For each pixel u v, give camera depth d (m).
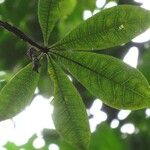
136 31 0.46
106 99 0.48
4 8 0.93
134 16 0.45
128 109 0.48
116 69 0.47
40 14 0.47
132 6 0.45
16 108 0.49
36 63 0.46
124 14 0.45
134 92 0.47
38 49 0.46
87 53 0.47
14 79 0.48
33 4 0.94
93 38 0.47
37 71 0.46
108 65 0.47
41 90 0.84
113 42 0.46
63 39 0.47
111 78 0.47
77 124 0.49
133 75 0.47
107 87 0.48
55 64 0.47
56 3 0.47
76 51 0.47
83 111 0.49
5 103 0.49
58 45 0.47
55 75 0.48
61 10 0.47
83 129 0.49
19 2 0.94
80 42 0.47
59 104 0.49
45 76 0.80
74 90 0.49
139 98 0.47
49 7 0.47
